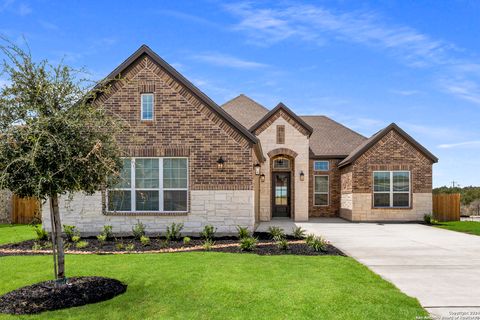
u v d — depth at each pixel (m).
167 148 15.55
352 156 22.52
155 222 15.42
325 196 26.05
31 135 7.04
